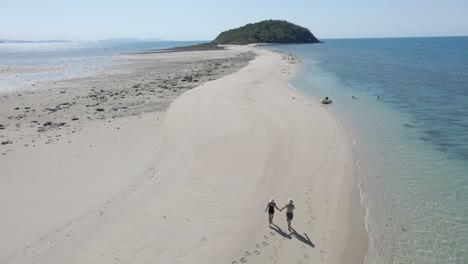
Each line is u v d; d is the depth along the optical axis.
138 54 112.94
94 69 67.94
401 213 14.84
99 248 12.53
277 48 141.00
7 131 25.98
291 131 24.83
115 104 34.56
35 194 16.44
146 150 21.56
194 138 23.22
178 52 115.31
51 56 115.69
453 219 14.33
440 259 12.09
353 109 32.59
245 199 15.55
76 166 19.45
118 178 17.78
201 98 34.41
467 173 18.39
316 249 12.52
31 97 38.81
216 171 18.25
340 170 18.92
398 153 21.44
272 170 18.42
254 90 39.50
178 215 14.35
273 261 11.88
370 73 58.94
